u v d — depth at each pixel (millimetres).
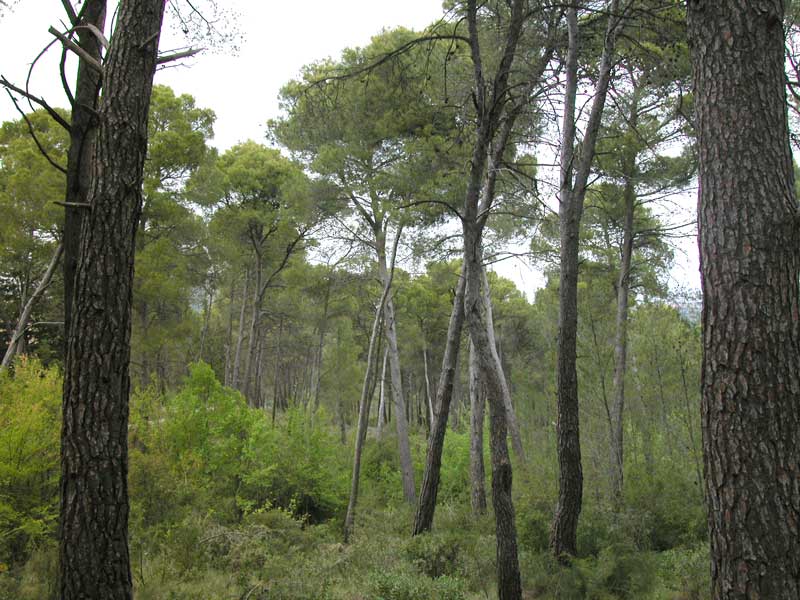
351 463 18375
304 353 35562
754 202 3102
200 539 7934
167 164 16938
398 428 16422
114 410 3779
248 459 13625
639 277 16219
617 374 11906
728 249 3129
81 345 3750
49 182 14992
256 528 8461
